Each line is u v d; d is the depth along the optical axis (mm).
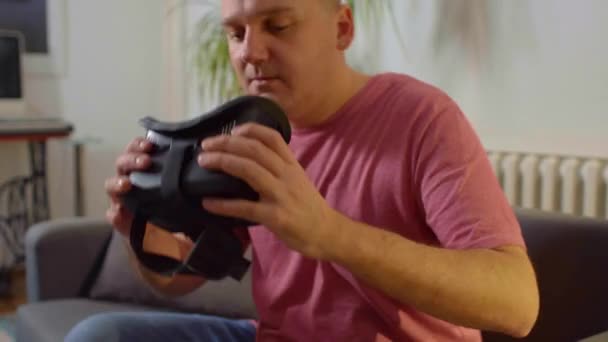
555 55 1769
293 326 946
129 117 3385
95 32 3248
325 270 900
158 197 758
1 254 3135
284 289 951
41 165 3080
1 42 2900
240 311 1622
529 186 1746
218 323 1056
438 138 844
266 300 984
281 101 888
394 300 859
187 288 1094
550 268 1199
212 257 767
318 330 914
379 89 932
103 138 3328
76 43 3211
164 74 3400
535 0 1802
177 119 3314
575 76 1732
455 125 858
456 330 900
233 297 1639
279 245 971
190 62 3014
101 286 1748
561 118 1769
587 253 1163
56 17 3143
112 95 3326
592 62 1694
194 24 3092
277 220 671
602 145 1671
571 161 1678
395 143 873
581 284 1160
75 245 1769
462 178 808
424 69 2086
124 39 3320
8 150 3123
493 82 1911
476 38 1939
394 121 887
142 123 819
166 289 1064
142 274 1018
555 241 1202
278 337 966
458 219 788
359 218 883
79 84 3240
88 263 1792
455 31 1989
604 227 1161
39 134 2730
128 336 942
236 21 869
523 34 1834
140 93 3396
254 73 881
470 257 744
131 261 1031
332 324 899
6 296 2900
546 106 1799
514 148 1812
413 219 866
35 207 3090
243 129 691
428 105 880
